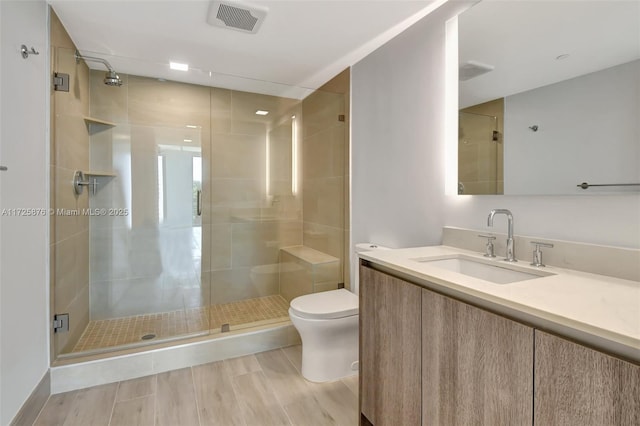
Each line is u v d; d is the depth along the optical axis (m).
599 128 1.15
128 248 2.76
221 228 3.07
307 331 1.94
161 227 2.86
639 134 1.05
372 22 1.95
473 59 1.59
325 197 2.90
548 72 1.31
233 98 3.03
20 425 1.48
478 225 1.60
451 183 1.73
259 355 2.31
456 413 1.03
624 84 1.09
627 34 1.08
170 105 2.83
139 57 2.44
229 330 2.37
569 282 1.03
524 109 1.39
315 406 1.72
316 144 2.96
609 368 0.67
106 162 2.63
